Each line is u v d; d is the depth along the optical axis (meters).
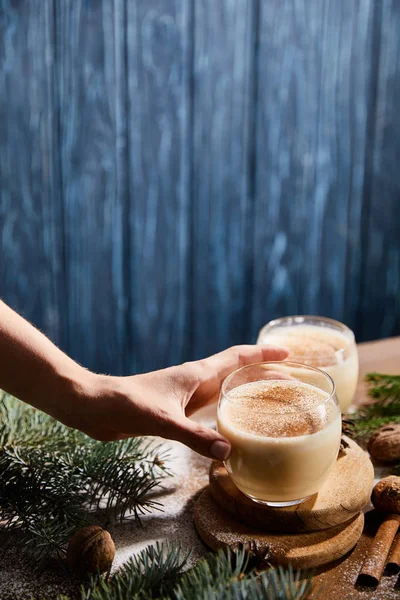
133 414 0.75
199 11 1.78
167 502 0.84
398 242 2.16
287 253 2.07
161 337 2.04
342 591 0.69
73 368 0.78
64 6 1.69
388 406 1.03
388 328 2.26
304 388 0.78
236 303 2.07
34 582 0.70
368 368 1.20
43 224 1.85
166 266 1.97
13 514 0.75
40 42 1.71
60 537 0.73
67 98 1.76
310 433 0.70
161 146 1.86
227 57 1.84
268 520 0.74
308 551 0.71
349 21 1.90
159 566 0.65
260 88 1.89
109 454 0.82
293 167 1.99
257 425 0.72
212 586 0.61
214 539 0.74
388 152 2.06
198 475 0.90
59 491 0.77
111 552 0.70
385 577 0.71
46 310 1.93
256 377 0.80
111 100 1.79
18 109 1.75
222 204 1.96
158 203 1.91
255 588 0.59
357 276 2.17
